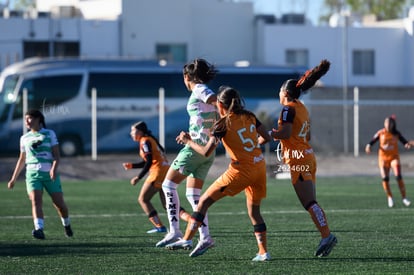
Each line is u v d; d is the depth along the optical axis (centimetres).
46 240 3506
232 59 14175
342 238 3453
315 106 11512
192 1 13900
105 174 8662
